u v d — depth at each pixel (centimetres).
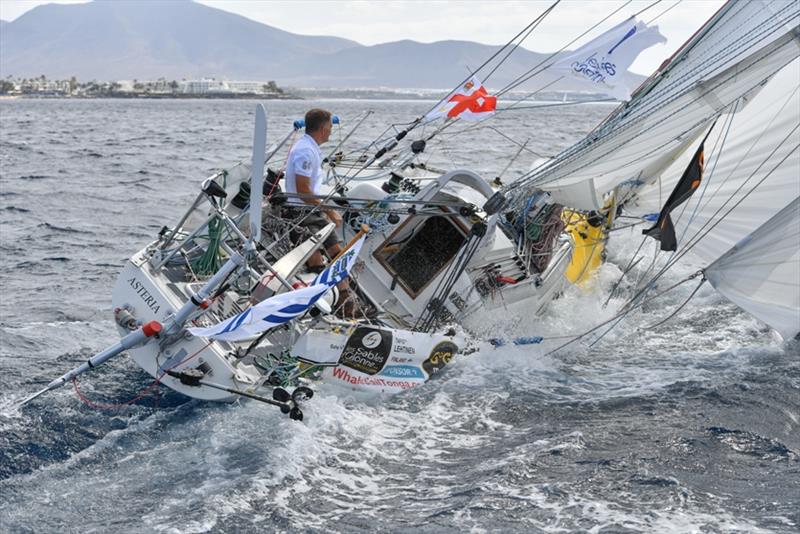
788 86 1527
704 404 1063
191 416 973
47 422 952
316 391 1051
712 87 1267
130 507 771
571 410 1043
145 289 1024
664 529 745
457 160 3659
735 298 1262
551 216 1402
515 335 1338
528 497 806
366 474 859
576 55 1402
